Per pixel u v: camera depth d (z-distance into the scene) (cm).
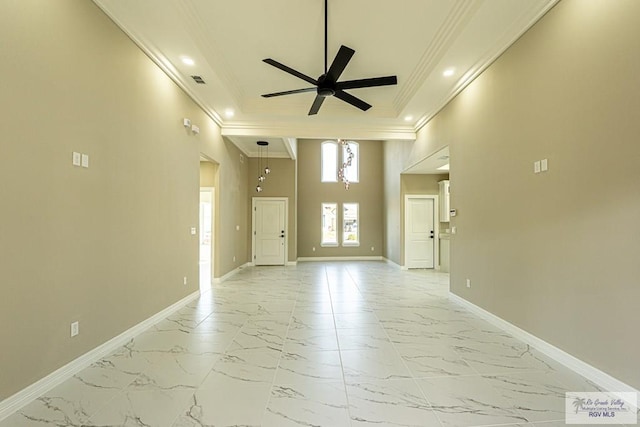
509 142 325
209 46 356
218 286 582
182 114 425
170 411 193
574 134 243
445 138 489
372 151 1024
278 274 719
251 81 463
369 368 252
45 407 196
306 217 1003
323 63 405
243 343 304
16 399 192
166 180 383
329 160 1023
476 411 194
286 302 464
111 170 280
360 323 366
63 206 227
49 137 215
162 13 278
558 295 259
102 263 269
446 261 748
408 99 481
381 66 413
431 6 297
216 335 326
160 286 371
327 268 816
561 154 256
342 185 1012
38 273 207
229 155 661
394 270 789
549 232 269
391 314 403
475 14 279
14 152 191
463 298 436
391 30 335
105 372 243
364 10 303
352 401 204
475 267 400
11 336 189
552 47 265
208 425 180
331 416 189
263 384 226
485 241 375
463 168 429
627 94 201
